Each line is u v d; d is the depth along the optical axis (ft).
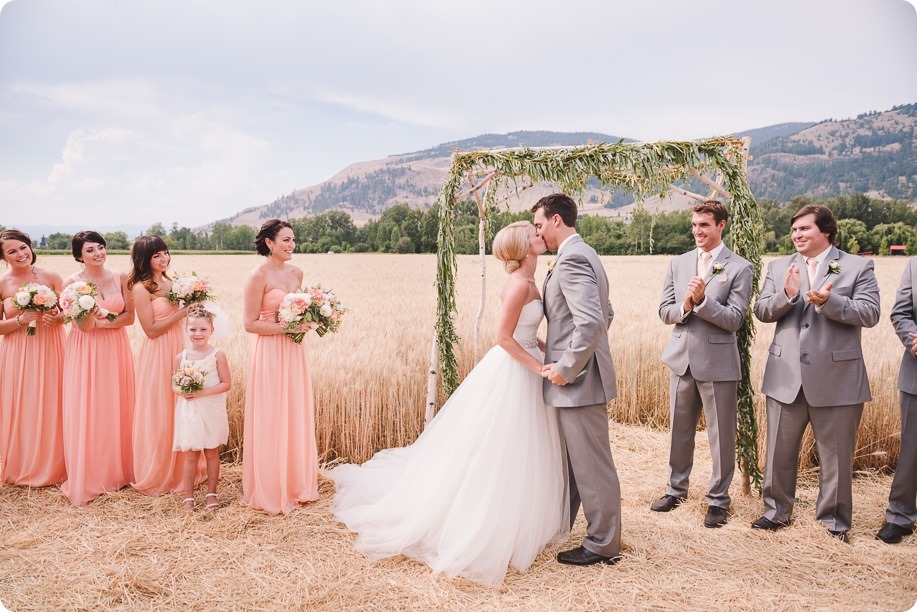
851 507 11.59
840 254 11.76
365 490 12.96
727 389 12.18
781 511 12.01
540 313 10.68
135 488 13.55
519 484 10.19
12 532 11.53
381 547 10.68
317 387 16.62
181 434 12.16
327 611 8.94
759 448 15.48
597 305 9.49
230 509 12.66
